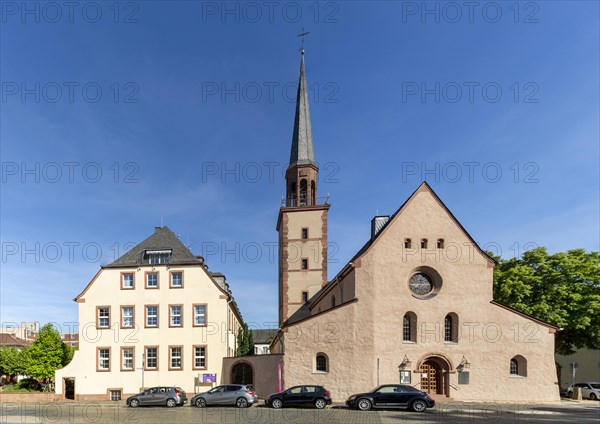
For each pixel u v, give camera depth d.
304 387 28.03
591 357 50.06
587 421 22.06
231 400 28.94
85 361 37.94
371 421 21.52
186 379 37.28
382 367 31.61
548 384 31.86
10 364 63.06
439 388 32.09
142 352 37.94
